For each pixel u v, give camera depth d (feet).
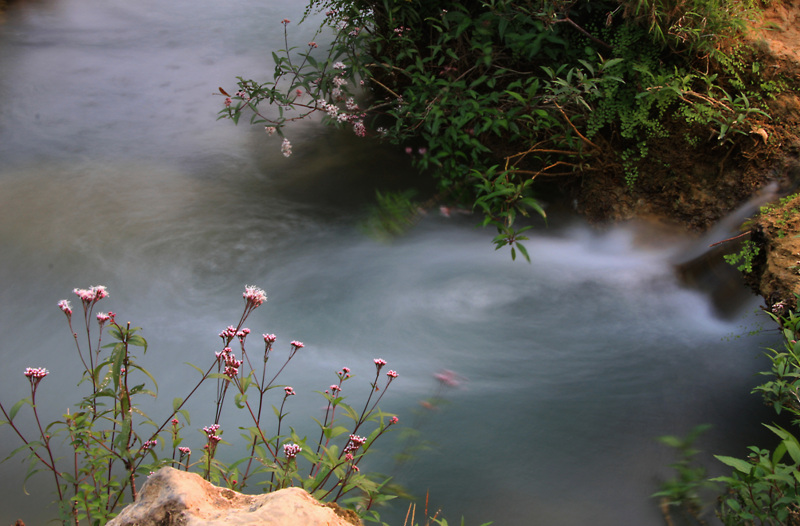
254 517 6.55
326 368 16.57
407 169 25.67
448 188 23.00
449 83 21.25
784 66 18.57
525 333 17.94
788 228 16.30
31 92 34.47
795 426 13.96
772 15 19.84
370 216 23.35
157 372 16.44
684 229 19.81
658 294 18.97
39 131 30.71
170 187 26.07
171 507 6.69
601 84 20.02
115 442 9.75
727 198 19.10
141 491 7.02
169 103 33.40
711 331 17.33
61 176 26.91
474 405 15.17
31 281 20.48
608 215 20.88
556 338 17.72
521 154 20.04
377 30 25.22
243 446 13.80
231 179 26.48
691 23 18.34
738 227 18.52
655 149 19.98
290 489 7.12
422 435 14.20
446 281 20.16
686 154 19.61
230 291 20.13
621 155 20.58
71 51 39.68
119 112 32.63
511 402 15.29
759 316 16.46
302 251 22.03
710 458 13.53
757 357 15.93
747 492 10.40
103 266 21.22
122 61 38.34
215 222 23.66
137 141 29.91
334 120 22.93
